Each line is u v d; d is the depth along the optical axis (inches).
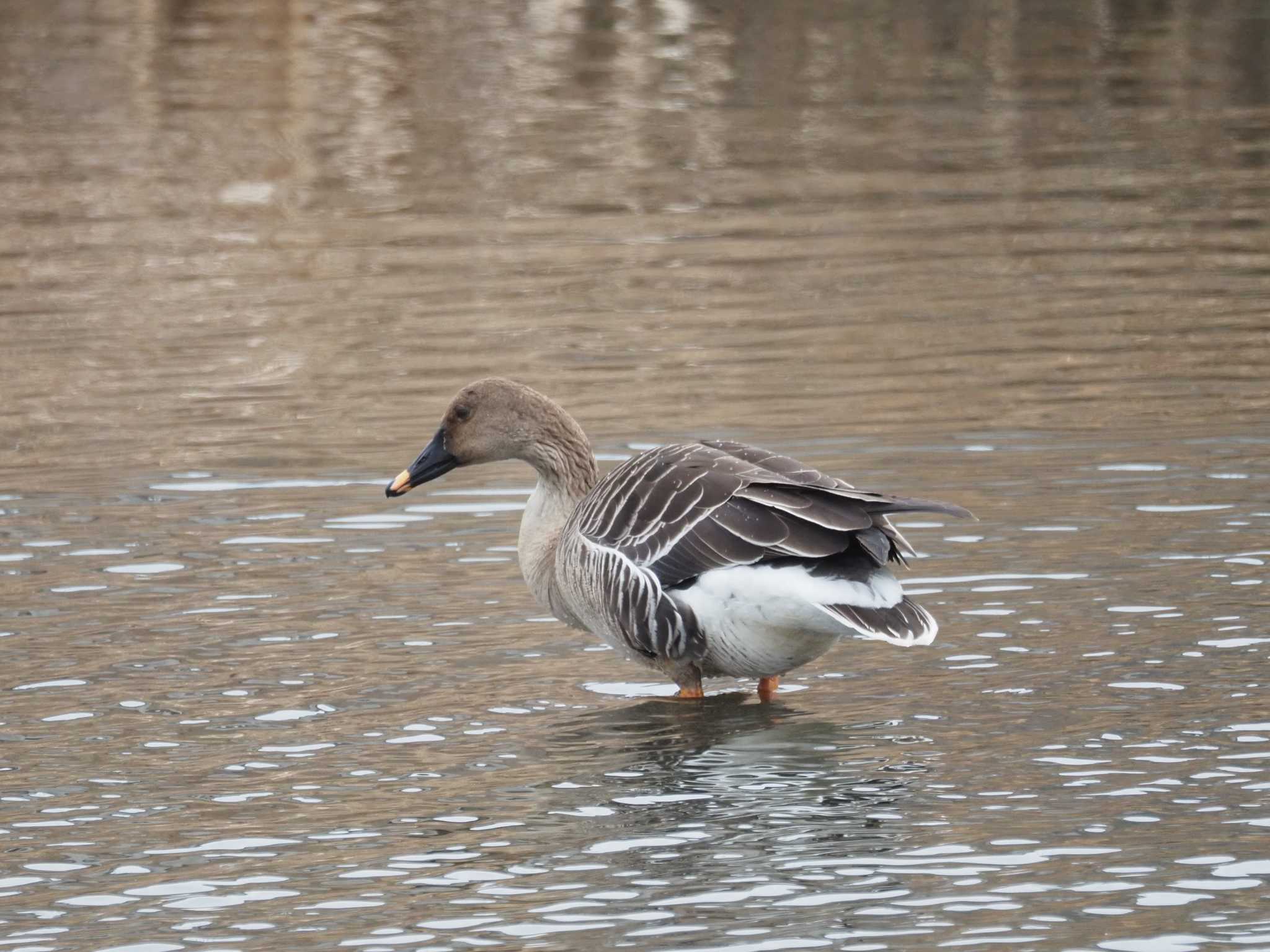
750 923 310.7
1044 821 347.6
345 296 832.9
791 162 1046.4
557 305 817.5
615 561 431.8
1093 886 319.3
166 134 1101.7
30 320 808.3
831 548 402.3
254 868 342.0
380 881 334.3
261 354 760.3
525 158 1061.1
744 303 815.1
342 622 487.5
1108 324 771.4
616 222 941.8
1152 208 948.6
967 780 370.9
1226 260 859.4
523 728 415.5
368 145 1087.0
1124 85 1207.6
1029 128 1107.3
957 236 909.8
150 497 597.0
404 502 591.8
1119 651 442.6
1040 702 413.1
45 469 629.0
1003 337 758.5
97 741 408.8
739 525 414.6
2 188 1003.3
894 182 1003.3
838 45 1320.1
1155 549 517.0
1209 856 329.4
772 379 709.9
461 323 794.2
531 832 354.0
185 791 379.9
